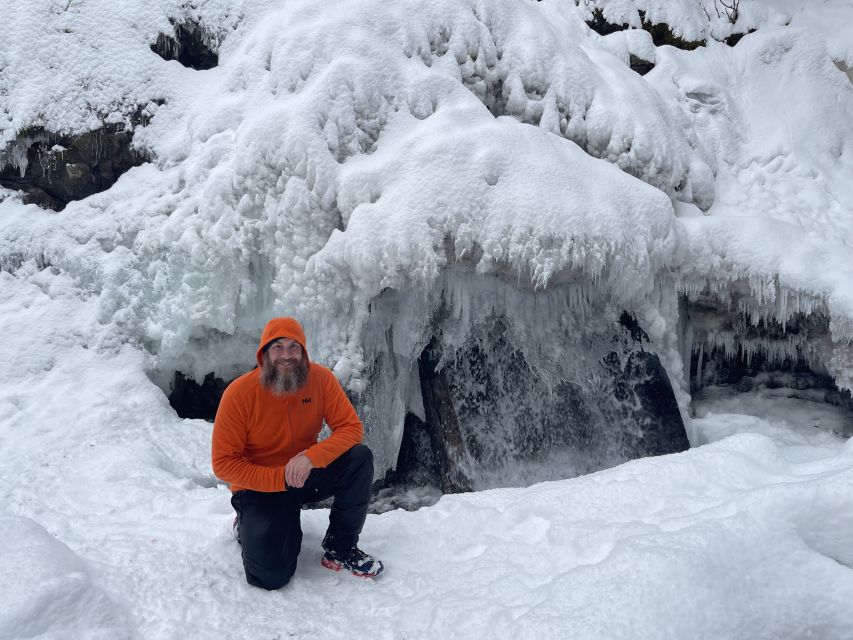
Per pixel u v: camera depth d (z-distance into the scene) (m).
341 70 5.23
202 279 5.16
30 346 5.31
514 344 5.34
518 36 5.89
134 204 5.71
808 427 5.57
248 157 5.09
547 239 4.78
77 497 3.83
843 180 6.52
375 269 4.66
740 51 7.43
